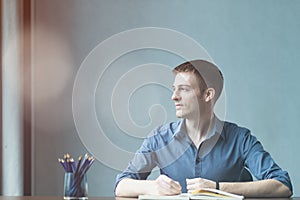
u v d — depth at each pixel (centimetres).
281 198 214
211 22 358
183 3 359
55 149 349
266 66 357
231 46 357
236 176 250
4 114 324
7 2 329
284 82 356
